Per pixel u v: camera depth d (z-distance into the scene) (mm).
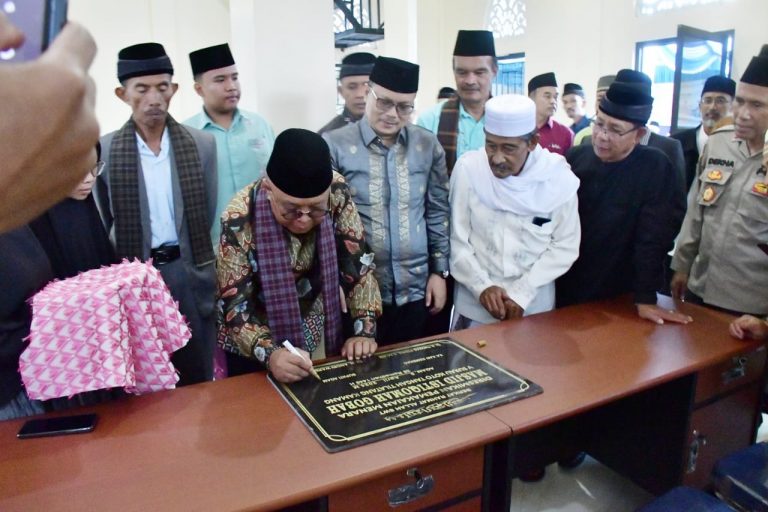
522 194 1935
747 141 2236
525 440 1973
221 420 1258
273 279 1494
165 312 1372
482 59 2393
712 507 1344
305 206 1362
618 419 1921
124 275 1316
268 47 2881
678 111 4496
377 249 2031
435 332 2367
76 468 1085
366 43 7027
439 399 1349
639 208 1986
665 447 1752
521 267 1995
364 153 2006
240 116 2773
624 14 5660
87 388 1224
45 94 285
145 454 1129
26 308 1318
